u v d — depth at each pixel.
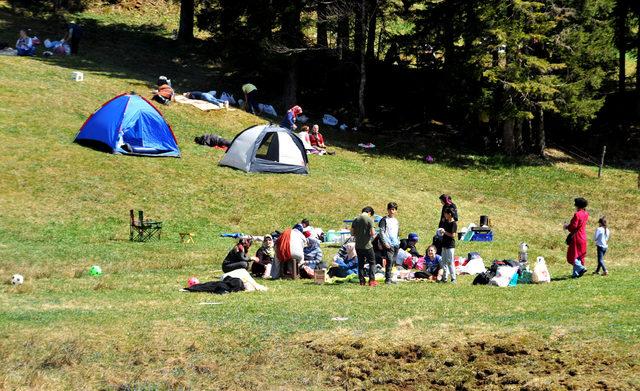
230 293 27.41
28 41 67.19
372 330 21.45
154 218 41.62
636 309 22.14
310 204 46.59
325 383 19.19
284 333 21.67
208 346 21.06
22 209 39.31
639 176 62.56
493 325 21.14
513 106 62.34
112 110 49.44
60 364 19.75
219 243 39.06
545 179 61.62
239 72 75.12
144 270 32.25
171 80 70.50
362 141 67.56
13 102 52.84
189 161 50.31
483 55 62.38
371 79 80.00
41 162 44.69
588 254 41.56
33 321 22.66
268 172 50.97
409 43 69.75
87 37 77.44
